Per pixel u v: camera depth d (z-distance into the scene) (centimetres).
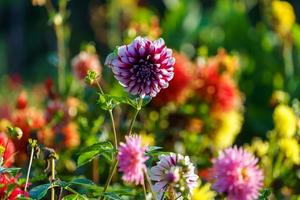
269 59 665
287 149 431
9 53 1725
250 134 599
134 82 286
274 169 425
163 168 290
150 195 302
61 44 497
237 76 632
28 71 1694
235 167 261
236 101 505
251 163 263
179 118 482
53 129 442
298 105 459
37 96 862
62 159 431
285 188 435
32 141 312
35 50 1758
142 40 289
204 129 494
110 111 300
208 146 455
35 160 378
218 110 496
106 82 489
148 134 468
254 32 700
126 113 467
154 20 453
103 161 432
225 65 500
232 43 702
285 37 628
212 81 497
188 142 471
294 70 690
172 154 291
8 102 921
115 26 814
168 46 705
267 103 638
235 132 518
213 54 706
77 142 436
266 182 421
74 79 491
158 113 482
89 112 459
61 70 498
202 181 418
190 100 497
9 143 352
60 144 433
